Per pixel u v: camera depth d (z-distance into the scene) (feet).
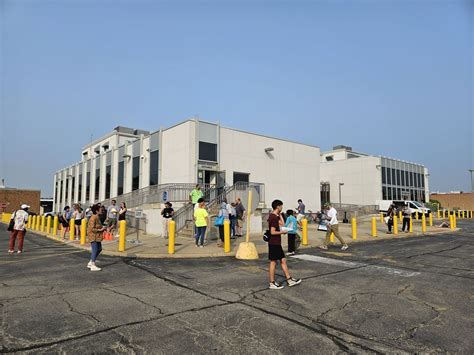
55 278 25.75
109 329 15.28
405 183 147.74
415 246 45.29
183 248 41.16
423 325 16.02
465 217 145.28
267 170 92.07
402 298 20.36
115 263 32.48
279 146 96.32
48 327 15.47
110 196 102.47
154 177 83.76
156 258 35.53
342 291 21.86
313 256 36.29
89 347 13.42
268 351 13.17
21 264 32.01
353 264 31.53
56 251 41.60
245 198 61.16
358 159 141.49
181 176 75.36
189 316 17.04
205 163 76.84
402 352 13.21
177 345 13.65
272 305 18.92
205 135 78.07
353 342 14.11
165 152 81.20
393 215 64.03
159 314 17.33
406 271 28.35
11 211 170.40
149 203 65.46
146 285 23.50
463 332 15.17
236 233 53.42
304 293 21.36
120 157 99.71
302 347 13.57
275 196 93.40
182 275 26.78
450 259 34.60
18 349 13.20
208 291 21.85
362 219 109.70
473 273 27.63
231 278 25.68
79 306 18.61
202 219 42.57
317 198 105.91
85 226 47.73
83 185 123.54
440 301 19.80
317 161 107.55
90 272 28.04
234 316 17.06
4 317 16.76
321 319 16.78
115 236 55.62
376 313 17.69
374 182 135.74
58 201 150.41
